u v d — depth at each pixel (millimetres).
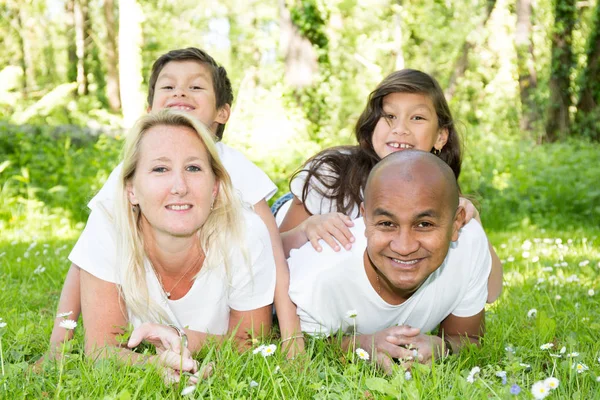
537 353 2807
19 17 29609
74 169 10016
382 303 2930
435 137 3703
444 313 3096
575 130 20609
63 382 2375
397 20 18250
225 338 2908
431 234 2561
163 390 2373
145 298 2832
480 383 2324
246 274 2920
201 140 2742
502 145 14312
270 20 26000
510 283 4750
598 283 4723
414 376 2357
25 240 7023
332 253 2916
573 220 9695
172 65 3801
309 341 2986
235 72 30453
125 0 16172
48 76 29891
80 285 3012
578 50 21250
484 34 23469
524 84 23984
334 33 15812
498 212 9914
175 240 2766
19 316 3523
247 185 3533
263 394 2256
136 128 2736
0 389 2324
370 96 3666
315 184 3609
